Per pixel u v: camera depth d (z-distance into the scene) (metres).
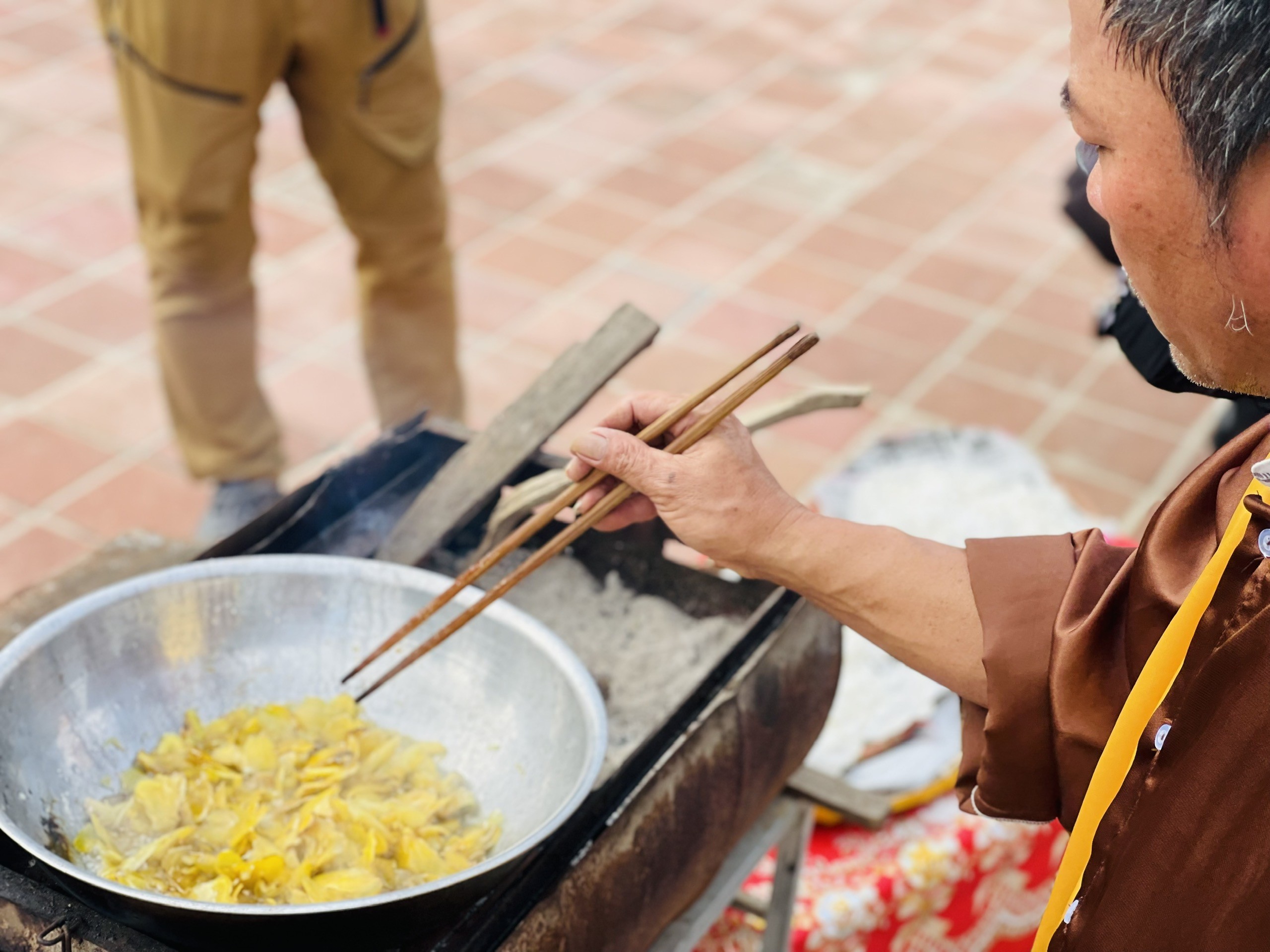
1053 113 4.54
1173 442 3.10
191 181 2.17
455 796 1.16
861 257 3.67
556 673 1.18
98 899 0.91
